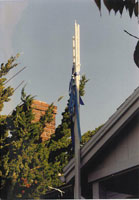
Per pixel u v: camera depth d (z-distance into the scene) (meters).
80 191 6.05
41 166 7.37
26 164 7.19
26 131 7.36
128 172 5.97
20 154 7.26
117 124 5.95
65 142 7.83
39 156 7.46
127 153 5.93
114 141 6.21
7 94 7.50
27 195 7.11
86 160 6.27
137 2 2.68
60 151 7.82
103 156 6.34
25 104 7.55
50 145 7.73
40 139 7.83
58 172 7.55
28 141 7.34
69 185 7.18
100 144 6.13
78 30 6.93
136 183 6.17
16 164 7.10
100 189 6.31
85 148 6.29
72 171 6.46
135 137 5.86
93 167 6.50
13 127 7.37
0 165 7.02
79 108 6.41
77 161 6.20
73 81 6.58
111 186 6.38
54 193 7.37
